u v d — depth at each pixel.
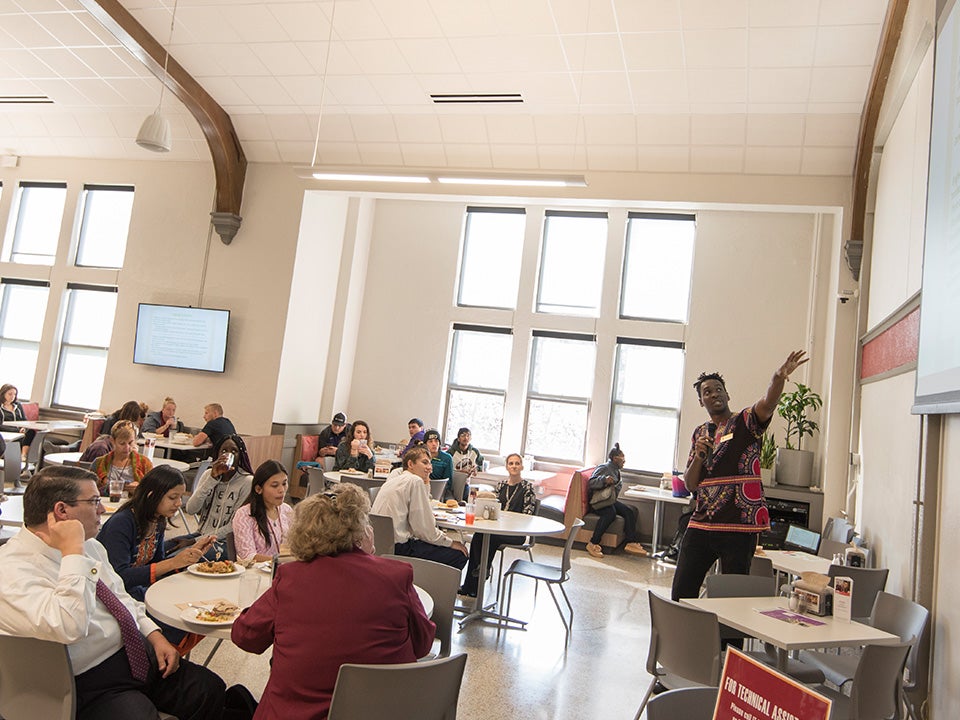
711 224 9.13
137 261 9.65
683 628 2.98
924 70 4.61
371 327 10.38
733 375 8.91
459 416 10.03
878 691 2.75
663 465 9.17
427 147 8.37
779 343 8.80
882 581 4.23
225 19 7.01
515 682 4.02
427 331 10.15
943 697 3.36
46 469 2.21
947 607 3.46
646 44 6.32
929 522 3.80
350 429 8.11
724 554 3.71
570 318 9.52
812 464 8.03
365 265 10.45
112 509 3.98
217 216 9.10
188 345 9.16
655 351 9.32
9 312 10.51
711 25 5.96
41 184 10.55
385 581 2.16
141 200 9.77
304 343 9.44
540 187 8.02
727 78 6.55
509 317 9.78
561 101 7.35
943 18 3.71
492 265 10.08
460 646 4.53
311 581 2.13
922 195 4.56
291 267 8.98
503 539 5.79
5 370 10.47
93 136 9.90
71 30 7.79
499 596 5.62
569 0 5.95
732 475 3.71
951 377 3.15
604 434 9.23
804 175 7.23
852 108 6.57
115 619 2.31
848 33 5.77
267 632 2.16
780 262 8.88
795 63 6.21
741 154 7.29
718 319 9.01
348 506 2.22
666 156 7.55
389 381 10.24
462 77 7.26
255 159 9.18
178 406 9.20
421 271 10.25
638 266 9.43
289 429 9.14
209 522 4.59
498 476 8.82
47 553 2.15
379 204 10.52
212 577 2.91
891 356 5.15
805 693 1.13
